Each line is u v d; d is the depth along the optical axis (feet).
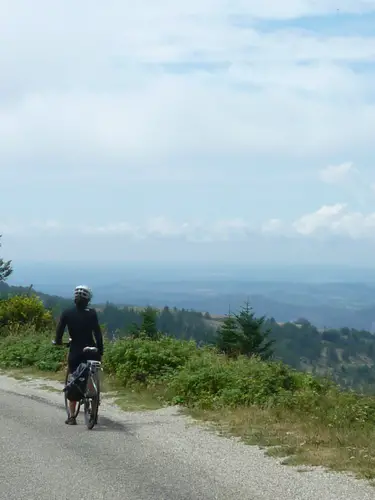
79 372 38.32
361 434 33.65
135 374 55.57
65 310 39.52
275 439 33.50
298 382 48.55
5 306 99.19
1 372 68.90
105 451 31.32
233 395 45.19
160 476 26.71
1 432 36.29
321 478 26.21
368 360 473.67
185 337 67.51
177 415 42.34
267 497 23.80
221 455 30.42
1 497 23.94
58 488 25.04
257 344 107.14
